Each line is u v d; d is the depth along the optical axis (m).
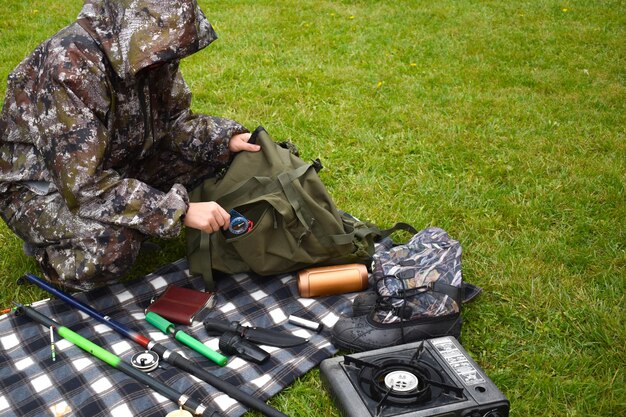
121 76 2.80
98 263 2.93
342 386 2.45
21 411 2.47
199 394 2.53
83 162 2.80
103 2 2.88
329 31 7.53
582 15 8.20
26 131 2.98
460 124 5.25
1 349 2.78
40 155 3.00
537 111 5.51
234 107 5.51
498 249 3.60
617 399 2.56
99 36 2.83
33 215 3.03
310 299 3.17
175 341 2.88
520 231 3.81
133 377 2.59
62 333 2.79
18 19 7.64
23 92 2.95
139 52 2.74
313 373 2.71
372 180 4.35
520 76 6.34
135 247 2.99
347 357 2.54
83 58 2.78
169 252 3.57
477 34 7.53
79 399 2.51
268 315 3.06
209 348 2.76
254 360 2.72
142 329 2.96
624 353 2.81
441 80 6.19
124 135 3.10
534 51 7.02
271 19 7.89
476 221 3.88
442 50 7.01
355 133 5.04
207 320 2.93
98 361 2.71
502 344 2.89
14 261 3.46
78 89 2.78
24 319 2.93
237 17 7.93
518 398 2.60
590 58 6.85
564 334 2.94
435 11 8.30
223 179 3.37
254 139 3.51
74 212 2.88
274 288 3.24
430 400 2.35
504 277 3.33
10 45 6.88
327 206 3.23
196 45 2.79
